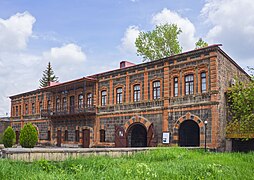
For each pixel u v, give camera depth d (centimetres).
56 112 4006
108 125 3306
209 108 2439
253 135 2333
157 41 4438
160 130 2775
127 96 3119
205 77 2505
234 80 2744
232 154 1848
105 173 950
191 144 2758
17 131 5141
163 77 2805
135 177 923
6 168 926
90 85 3597
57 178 835
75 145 3747
